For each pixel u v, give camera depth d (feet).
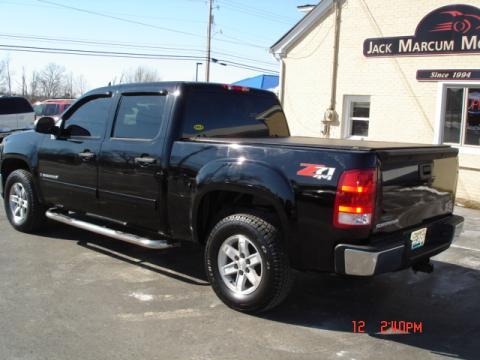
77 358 11.17
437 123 35.14
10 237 20.88
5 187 21.91
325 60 40.88
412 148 13.16
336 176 11.87
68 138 18.70
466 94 34.01
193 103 15.92
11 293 14.83
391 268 12.20
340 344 12.21
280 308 14.33
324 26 40.55
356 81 39.19
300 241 12.50
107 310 13.79
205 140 14.65
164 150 15.24
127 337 12.23
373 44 37.93
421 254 13.43
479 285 16.87
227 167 13.62
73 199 18.63
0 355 11.21
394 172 12.52
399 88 36.91
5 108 56.75
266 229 12.98
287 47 43.11
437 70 34.81
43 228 21.72
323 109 41.45
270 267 12.85
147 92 16.40
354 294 15.72
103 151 17.07
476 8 32.65
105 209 17.40
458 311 14.57
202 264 17.99
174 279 16.37
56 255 18.58
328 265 12.28
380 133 38.14
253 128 17.76
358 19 38.63
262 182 12.84
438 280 17.29
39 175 19.97
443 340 12.60
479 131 33.65
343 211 11.75
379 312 14.33
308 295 15.52
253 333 12.63
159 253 19.15
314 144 13.37
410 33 35.94
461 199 33.94
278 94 44.32
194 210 14.47
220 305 14.30
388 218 12.48
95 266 17.46
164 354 11.44
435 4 34.47
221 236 13.87
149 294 15.02
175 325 12.96
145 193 15.83
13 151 21.07
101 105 17.90
